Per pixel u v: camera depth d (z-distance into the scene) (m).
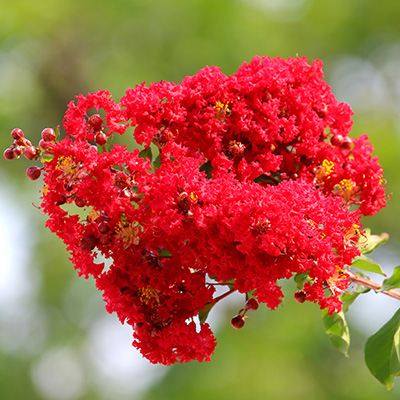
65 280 2.68
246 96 1.00
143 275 0.96
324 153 1.02
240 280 0.95
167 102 0.98
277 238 0.93
